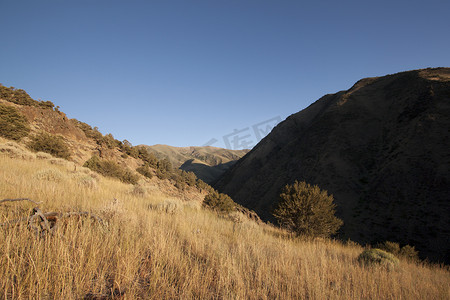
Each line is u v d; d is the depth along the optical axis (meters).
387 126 68.19
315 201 11.10
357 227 43.81
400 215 41.41
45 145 18.30
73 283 2.17
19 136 17.41
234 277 3.11
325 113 95.12
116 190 10.51
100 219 3.85
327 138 79.56
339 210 50.59
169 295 2.37
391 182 49.19
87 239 2.84
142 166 28.75
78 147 24.78
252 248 5.09
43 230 2.89
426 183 43.50
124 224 4.12
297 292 3.07
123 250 2.97
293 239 9.50
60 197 4.88
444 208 37.38
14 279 2.06
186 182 36.03
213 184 138.25
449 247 31.80
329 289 3.59
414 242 35.25
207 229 6.16
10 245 2.38
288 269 3.99
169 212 7.04
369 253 6.85
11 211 3.38
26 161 11.23
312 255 5.61
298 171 77.38
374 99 86.12
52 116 25.55
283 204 11.66
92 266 2.41
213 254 3.88
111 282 2.40
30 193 4.65
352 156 65.94
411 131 57.00
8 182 5.25
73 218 3.47
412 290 4.36
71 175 10.08
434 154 47.12
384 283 4.42
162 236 3.63
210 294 2.63
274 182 83.62
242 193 93.31
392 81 90.62
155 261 2.85
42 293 1.90
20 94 25.78
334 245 9.77
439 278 6.68
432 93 62.53
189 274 2.97
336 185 58.62
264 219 58.50
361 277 4.45
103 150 27.36
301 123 120.69
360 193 52.91
